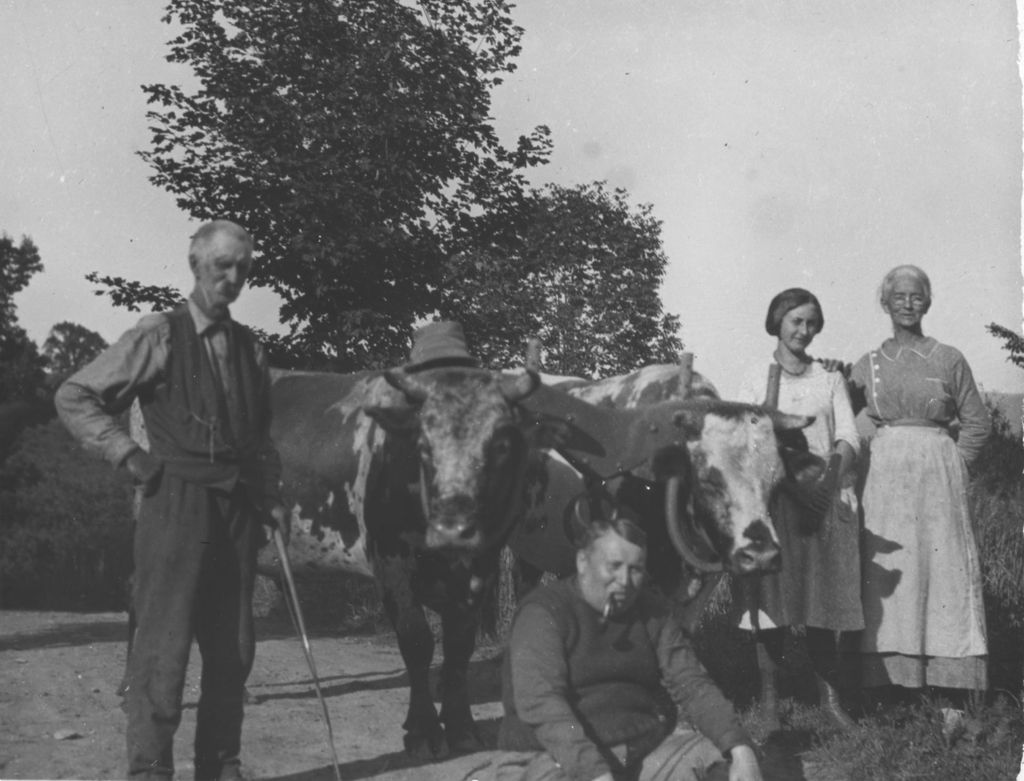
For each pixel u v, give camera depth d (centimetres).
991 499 916
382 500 611
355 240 1677
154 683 460
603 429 566
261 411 494
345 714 684
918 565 610
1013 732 574
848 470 607
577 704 404
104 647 966
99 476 2061
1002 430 955
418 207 1823
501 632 978
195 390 475
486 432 523
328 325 1780
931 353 626
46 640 1024
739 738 397
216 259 479
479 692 775
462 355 583
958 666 607
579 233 1844
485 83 1781
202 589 472
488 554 586
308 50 1770
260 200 1769
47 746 575
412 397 538
